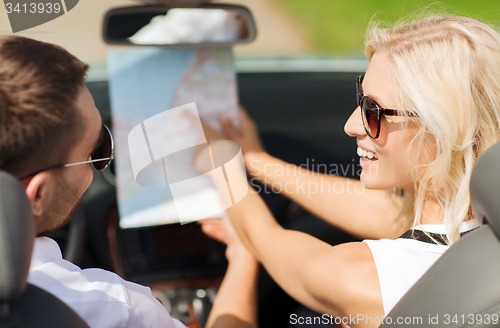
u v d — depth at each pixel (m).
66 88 0.75
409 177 1.08
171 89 1.66
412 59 0.98
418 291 0.79
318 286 1.06
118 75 1.68
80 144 0.80
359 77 1.22
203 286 1.96
